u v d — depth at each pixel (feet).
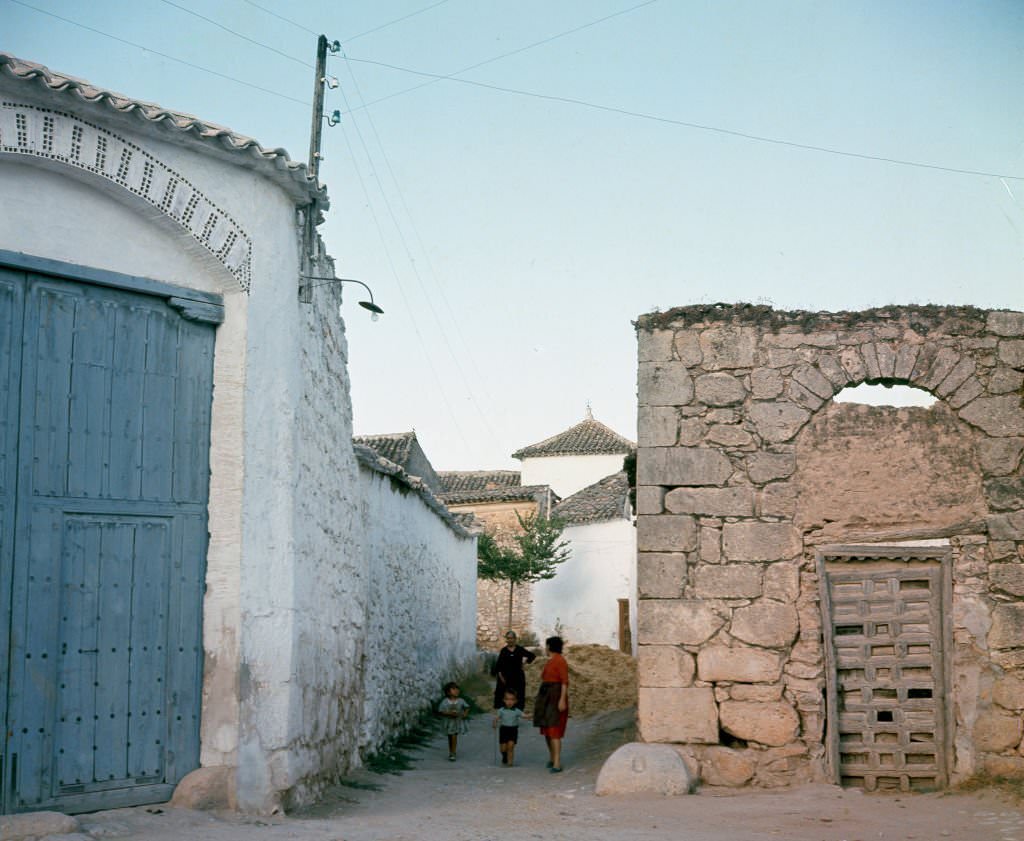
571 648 103.04
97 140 24.04
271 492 26.68
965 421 33.68
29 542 22.82
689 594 33.71
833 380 34.24
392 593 48.16
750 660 33.06
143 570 24.64
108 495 24.22
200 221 25.85
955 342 34.06
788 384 34.40
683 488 34.30
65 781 22.82
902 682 32.68
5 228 22.98
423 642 58.49
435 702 61.46
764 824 26.53
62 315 23.90
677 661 33.35
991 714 32.07
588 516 123.65
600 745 45.60
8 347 22.91
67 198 24.09
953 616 32.76
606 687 70.79
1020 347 33.86
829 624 33.09
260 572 26.16
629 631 118.93
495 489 134.62
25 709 22.38
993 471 33.30
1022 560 32.73
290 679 26.48
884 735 32.53
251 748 25.46
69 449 23.68
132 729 24.03
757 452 34.19
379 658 44.16
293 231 28.55
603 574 121.80
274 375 27.17
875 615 33.17
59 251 23.82
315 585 30.68
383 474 46.11
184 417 25.79
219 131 25.70
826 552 33.45
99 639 23.72
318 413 31.76
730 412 34.50
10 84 22.34
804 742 32.55
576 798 31.09
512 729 43.14
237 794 24.98
